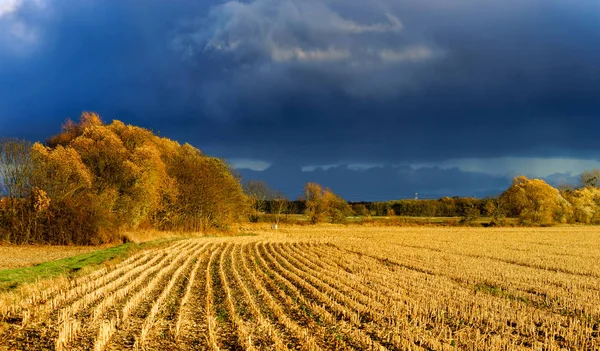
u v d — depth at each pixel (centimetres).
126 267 2978
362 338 1510
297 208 11700
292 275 2836
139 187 5803
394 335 1524
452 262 3562
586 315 1914
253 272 3012
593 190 11738
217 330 1644
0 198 5012
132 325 1672
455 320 1789
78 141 5697
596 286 2577
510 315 1819
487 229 9019
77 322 1595
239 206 7919
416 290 2317
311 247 4931
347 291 2278
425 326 1692
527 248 4906
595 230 8669
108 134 5841
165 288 2292
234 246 4944
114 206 5653
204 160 7575
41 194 4984
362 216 12925
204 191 7100
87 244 5097
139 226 6191
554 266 3388
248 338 1435
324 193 10694
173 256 3819
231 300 2123
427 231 8238
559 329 1638
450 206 13612
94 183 5556
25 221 5050
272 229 8762
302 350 1425
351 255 4088
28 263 3394
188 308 1967
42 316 1747
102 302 1888
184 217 7069
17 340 1485
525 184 10669
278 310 1884
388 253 4244
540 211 10344
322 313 1839
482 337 1502
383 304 2008
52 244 5044
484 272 3006
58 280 2367
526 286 2538
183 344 1484
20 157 5088
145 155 5884
